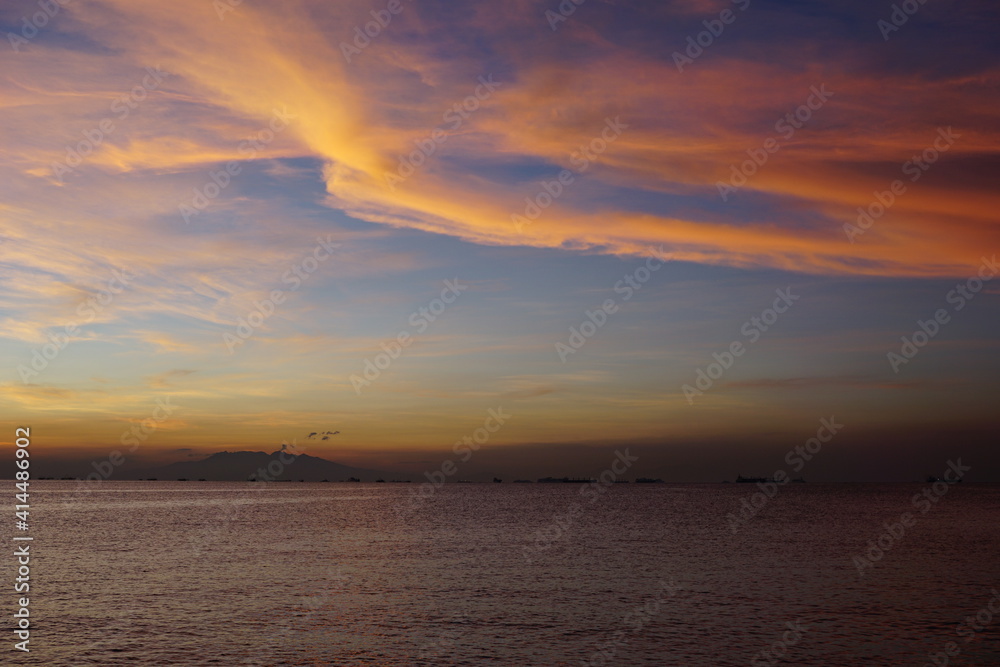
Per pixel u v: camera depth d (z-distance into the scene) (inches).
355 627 1135.6
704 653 1006.4
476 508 5246.1
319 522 3518.7
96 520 3511.3
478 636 1088.2
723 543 2498.8
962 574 1742.1
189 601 1322.6
